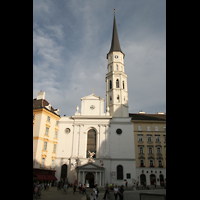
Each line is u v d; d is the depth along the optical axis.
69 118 49.34
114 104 53.31
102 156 45.44
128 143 47.09
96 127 48.53
